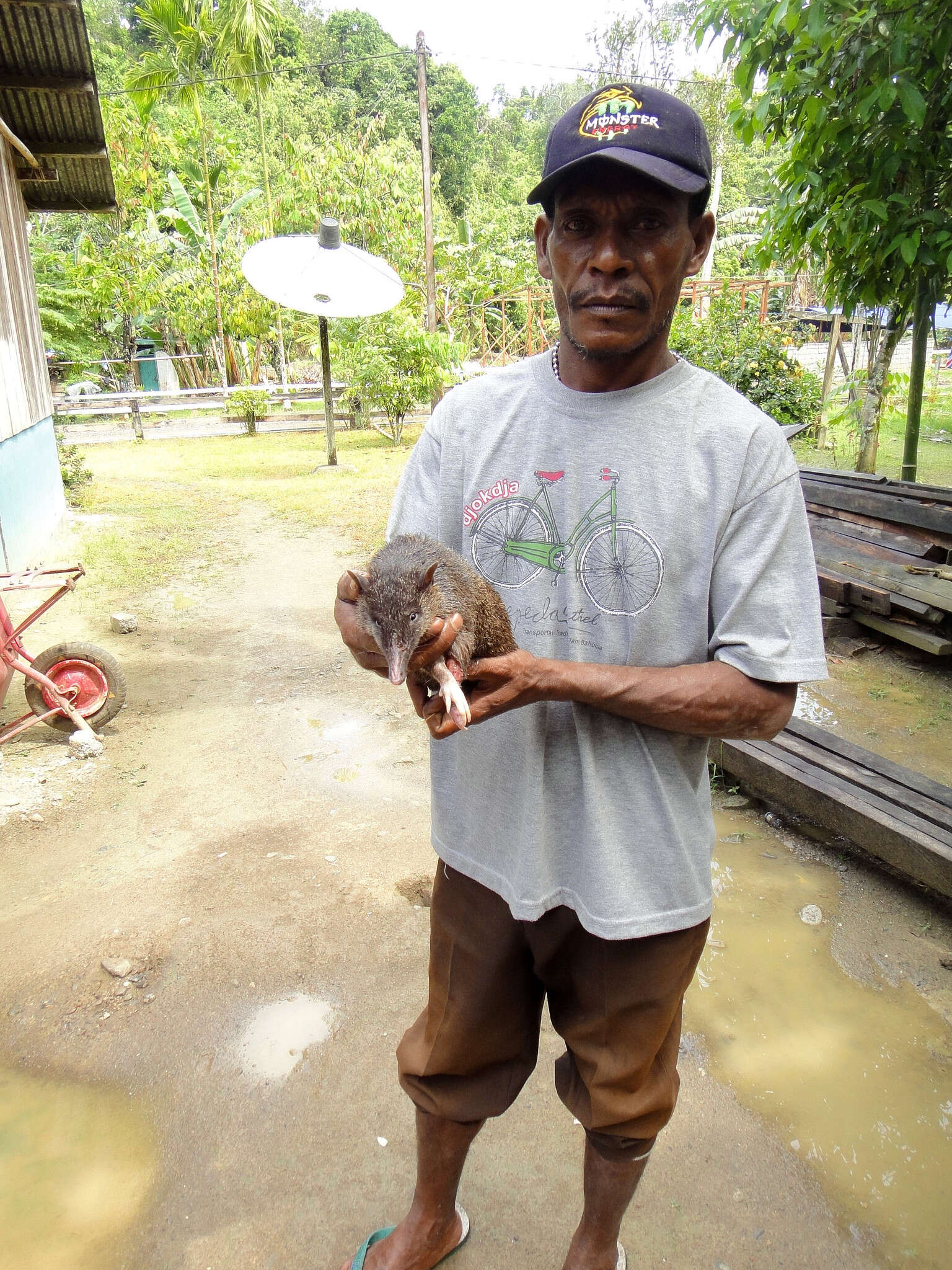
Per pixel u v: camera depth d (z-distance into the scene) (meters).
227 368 34.28
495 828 2.24
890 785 5.02
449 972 2.41
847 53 6.18
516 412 2.17
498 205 44.41
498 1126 3.30
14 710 7.11
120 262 31.30
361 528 13.16
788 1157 3.15
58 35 9.56
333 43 60.84
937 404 19.80
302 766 6.20
